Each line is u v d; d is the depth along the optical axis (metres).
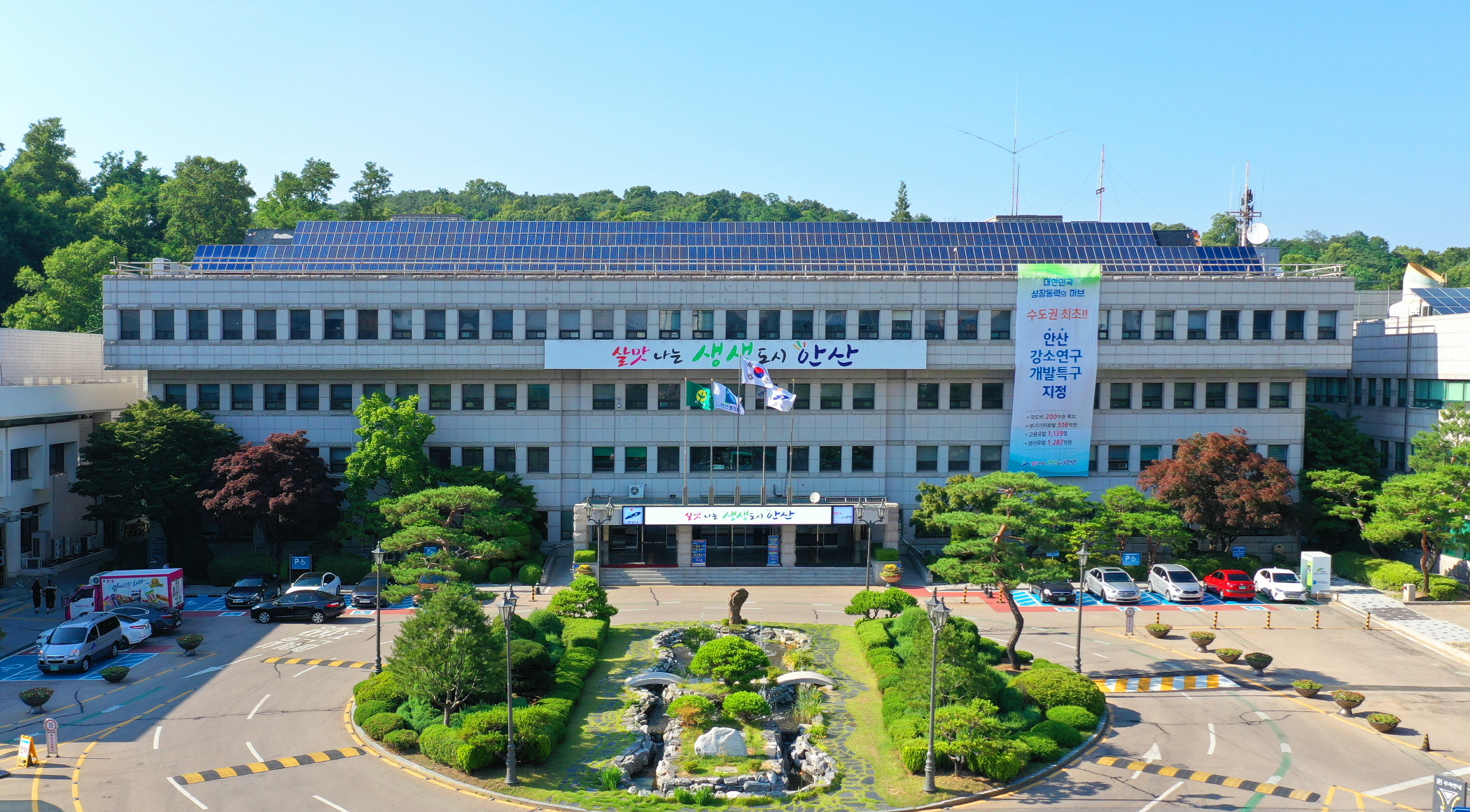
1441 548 69.19
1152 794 36.78
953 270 83.31
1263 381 78.44
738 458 77.75
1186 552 73.31
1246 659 51.50
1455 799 32.88
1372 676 51.12
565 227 86.12
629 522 71.94
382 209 138.12
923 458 78.19
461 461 76.81
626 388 77.06
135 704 46.00
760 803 35.72
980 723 37.97
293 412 75.94
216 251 83.00
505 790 36.47
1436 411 75.19
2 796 35.78
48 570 71.50
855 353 75.75
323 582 64.38
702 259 83.38
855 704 45.91
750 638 56.78
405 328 75.06
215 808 34.78
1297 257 185.50
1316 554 67.38
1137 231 88.25
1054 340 75.88
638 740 41.34
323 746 40.78
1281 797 36.66
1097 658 53.91
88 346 85.75
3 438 68.25
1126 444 78.38
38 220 127.06
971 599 67.38
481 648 41.19
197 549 72.00
